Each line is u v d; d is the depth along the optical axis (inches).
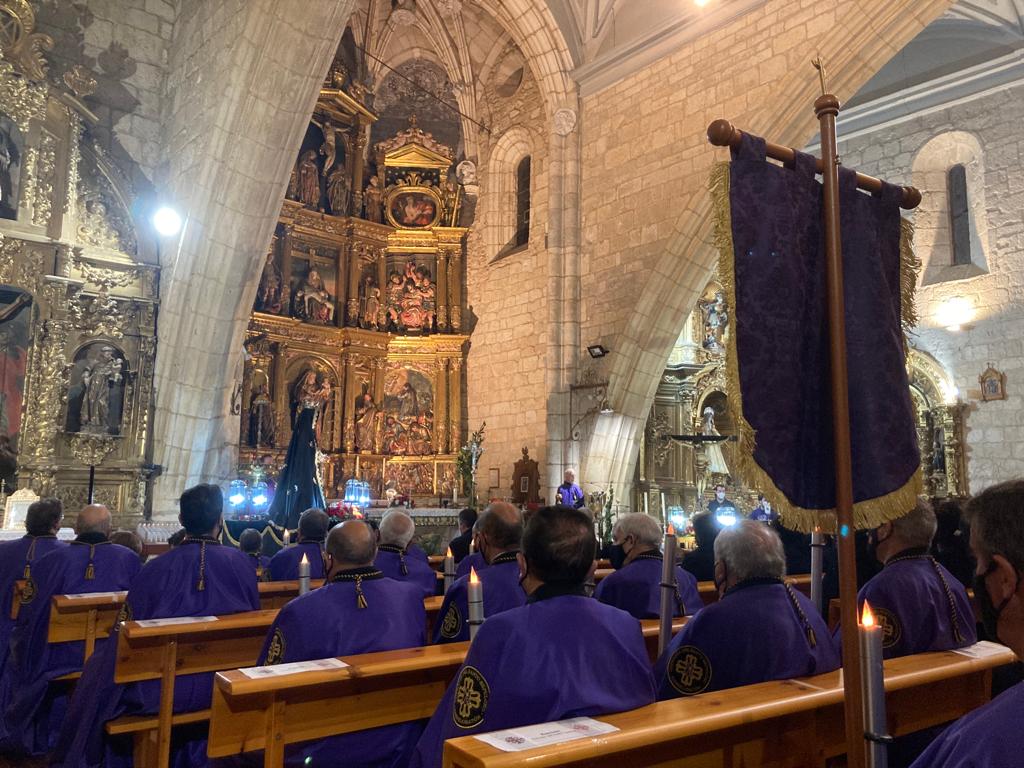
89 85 589.3
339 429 803.4
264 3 542.9
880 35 546.6
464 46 883.4
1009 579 56.2
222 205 569.3
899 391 121.1
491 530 182.7
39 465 533.0
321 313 810.2
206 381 584.1
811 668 128.3
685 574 208.7
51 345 547.5
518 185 868.0
